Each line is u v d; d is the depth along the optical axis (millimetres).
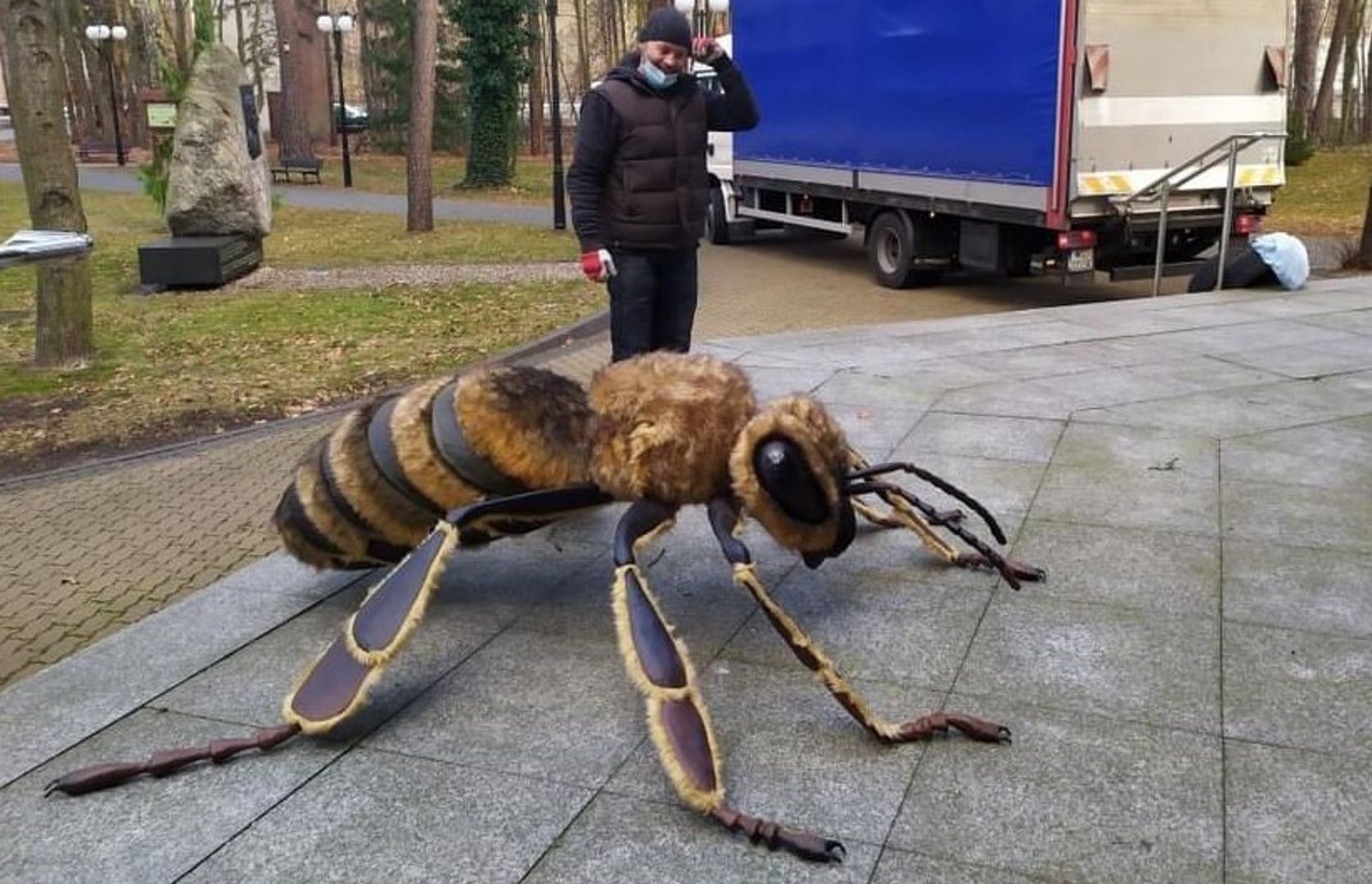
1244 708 3332
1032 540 4594
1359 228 19109
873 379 7289
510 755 3180
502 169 30328
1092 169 11641
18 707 3502
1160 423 6191
